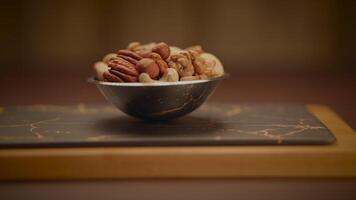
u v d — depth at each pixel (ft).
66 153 1.43
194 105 1.65
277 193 1.44
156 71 1.57
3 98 3.04
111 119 1.78
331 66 3.58
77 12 3.55
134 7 3.55
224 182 1.44
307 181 1.44
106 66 1.68
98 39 3.58
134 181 1.44
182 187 1.44
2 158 1.41
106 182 1.44
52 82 3.43
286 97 3.01
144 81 1.54
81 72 3.62
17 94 3.13
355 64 3.55
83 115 1.85
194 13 3.55
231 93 3.12
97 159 1.42
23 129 1.63
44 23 3.56
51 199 1.44
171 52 1.68
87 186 1.44
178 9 3.55
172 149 1.45
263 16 3.54
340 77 3.45
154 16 3.56
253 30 3.56
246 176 1.43
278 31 3.55
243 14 3.54
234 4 3.53
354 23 3.49
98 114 1.87
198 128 1.62
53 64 3.63
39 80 3.49
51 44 3.59
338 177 1.43
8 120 1.77
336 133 1.63
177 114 1.65
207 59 1.69
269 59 3.61
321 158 1.42
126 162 1.42
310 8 3.51
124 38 3.58
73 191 1.44
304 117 1.79
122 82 1.56
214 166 1.42
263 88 3.23
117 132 1.57
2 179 1.42
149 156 1.42
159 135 1.53
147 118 1.67
